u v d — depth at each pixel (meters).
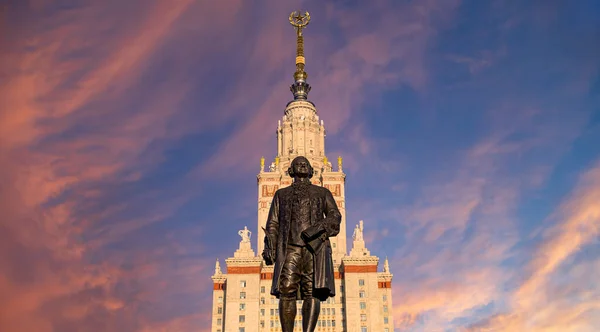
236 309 179.75
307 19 128.75
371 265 183.75
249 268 184.25
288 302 21.19
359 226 192.75
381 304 188.00
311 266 21.53
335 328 180.25
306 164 23.33
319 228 21.45
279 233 22.22
